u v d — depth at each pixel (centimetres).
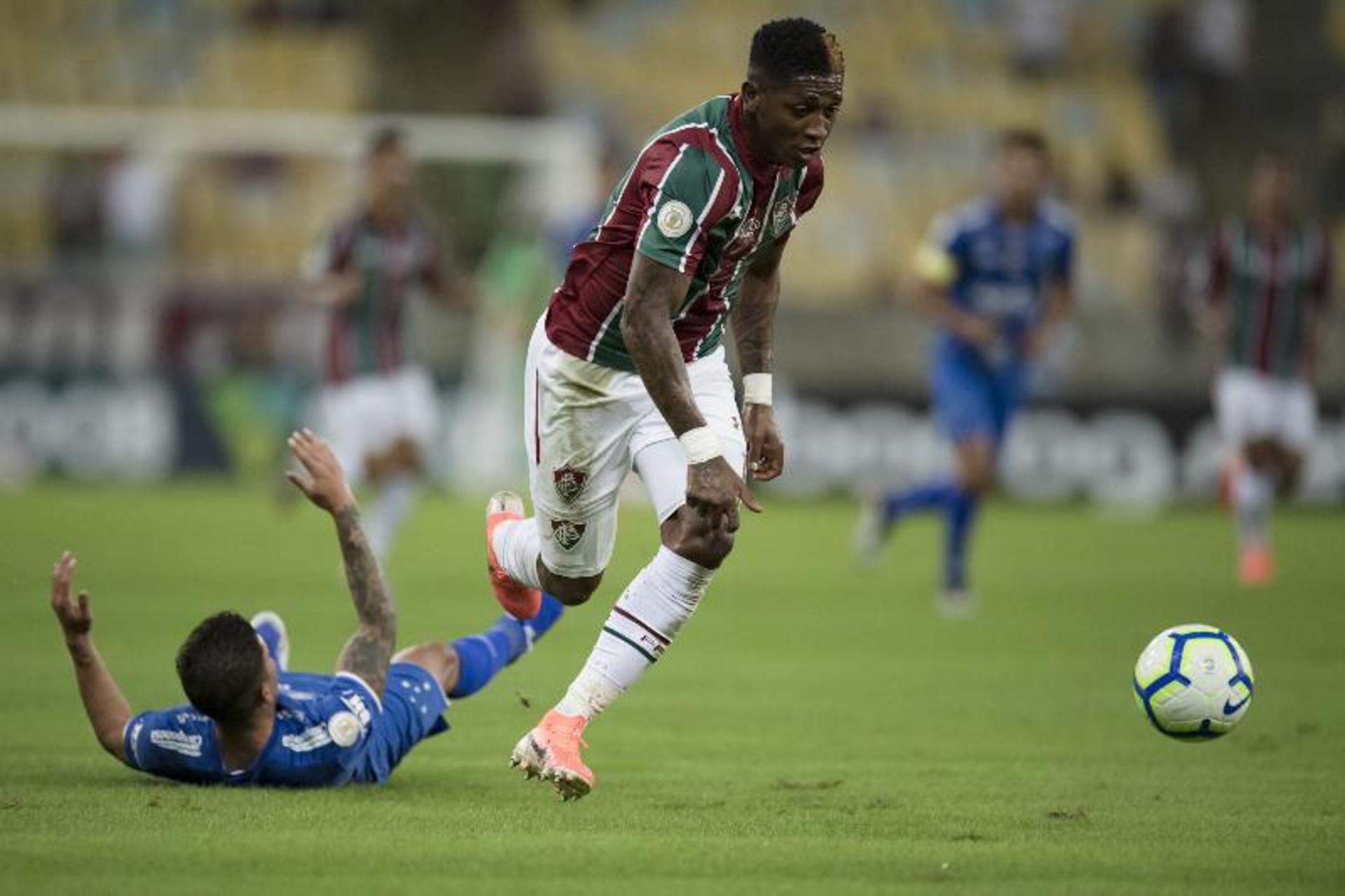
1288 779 2350
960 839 1925
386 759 2159
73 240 8231
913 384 7688
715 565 2005
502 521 2281
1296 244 5131
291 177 8462
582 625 4184
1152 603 4572
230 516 6481
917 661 3559
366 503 7469
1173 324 7681
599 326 2053
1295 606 4497
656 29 9925
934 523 7700
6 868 1712
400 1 9756
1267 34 9656
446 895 1633
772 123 1917
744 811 2091
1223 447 7681
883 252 9194
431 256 4972
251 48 9719
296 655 3419
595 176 6244
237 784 2106
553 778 1962
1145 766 2453
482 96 9750
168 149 8388
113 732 2103
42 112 9144
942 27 9938
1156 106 9681
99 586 4512
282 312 7625
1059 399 7669
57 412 7631
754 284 2203
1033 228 4594
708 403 2092
